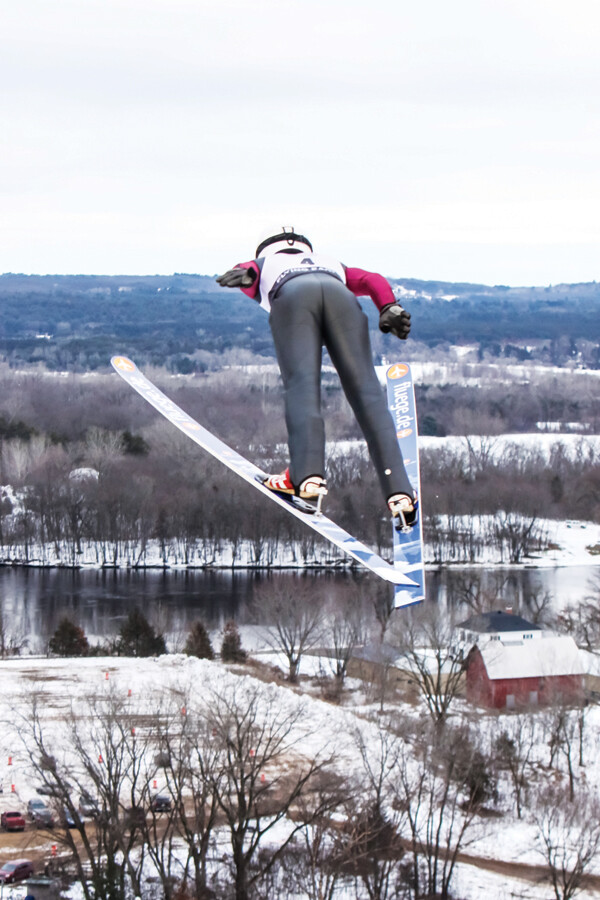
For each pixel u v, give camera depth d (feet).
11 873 182.19
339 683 297.94
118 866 171.53
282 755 229.25
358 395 39.19
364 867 178.50
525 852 201.36
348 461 655.35
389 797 208.23
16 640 349.61
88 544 549.54
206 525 548.72
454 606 399.85
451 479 645.51
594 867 197.77
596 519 606.96
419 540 39.96
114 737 232.53
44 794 196.85
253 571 501.97
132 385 51.90
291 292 39.32
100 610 406.82
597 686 307.99
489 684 290.97
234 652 325.83
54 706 262.06
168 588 457.68
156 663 313.53
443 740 221.05
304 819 189.78
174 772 192.03
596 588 437.17
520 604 409.90
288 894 173.68
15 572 501.56
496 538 549.13
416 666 302.45
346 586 422.00
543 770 241.35
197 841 191.93
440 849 200.03
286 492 44.62
